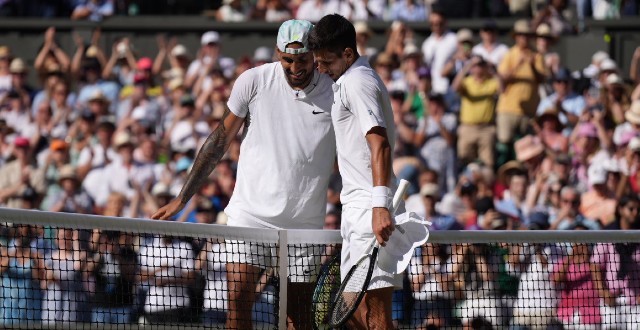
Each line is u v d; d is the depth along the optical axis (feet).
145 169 163.94
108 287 119.55
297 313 80.79
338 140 73.56
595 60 179.52
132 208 161.38
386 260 72.18
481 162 163.84
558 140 162.20
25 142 170.30
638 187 151.84
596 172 147.95
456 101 169.58
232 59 194.80
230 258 80.02
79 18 202.59
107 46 198.59
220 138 80.12
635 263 108.06
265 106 78.89
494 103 168.25
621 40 185.57
